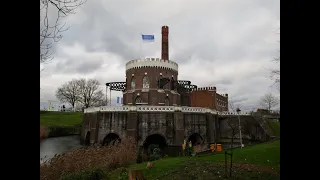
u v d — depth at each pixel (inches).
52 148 1807.3
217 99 3275.1
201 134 2000.5
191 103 3184.1
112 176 676.7
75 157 826.2
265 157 869.2
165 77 2583.7
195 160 803.4
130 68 2637.8
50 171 711.1
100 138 1839.3
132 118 1793.8
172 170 657.0
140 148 1707.7
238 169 649.0
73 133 2768.2
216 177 569.6
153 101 2468.0
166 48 2775.6
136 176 495.8
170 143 1823.3
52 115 3265.3
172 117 1863.9
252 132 2225.6
